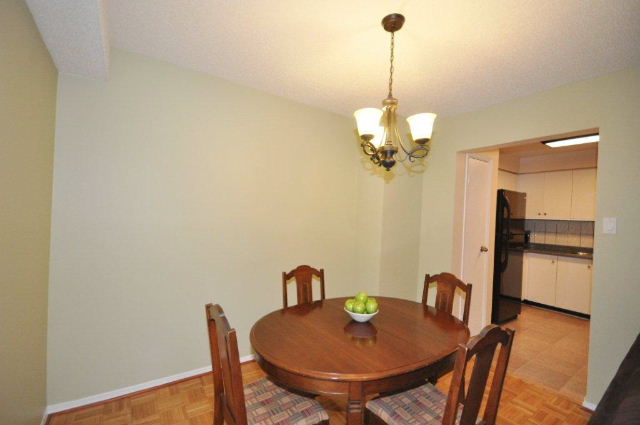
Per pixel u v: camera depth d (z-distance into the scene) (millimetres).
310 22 1683
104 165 1976
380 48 1921
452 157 3092
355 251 3283
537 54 1912
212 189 2391
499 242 3703
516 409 2078
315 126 2961
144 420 1858
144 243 2125
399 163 3156
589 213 4195
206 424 1841
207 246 2377
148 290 2146
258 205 2623
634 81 1988
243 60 2129
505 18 1582
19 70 1302
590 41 1751
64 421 1815
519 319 3969
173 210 2227
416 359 1273
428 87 2436
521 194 4109
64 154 1851
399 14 1568
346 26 1709
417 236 3369
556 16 1548
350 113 3107
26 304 1499
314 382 1208
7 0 1153
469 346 965
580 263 4098
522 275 4273
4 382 1289
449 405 1006
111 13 1637
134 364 2111
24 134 1399
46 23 1402
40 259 1662
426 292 2172
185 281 2289
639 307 1935
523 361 2789
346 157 3195
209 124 2363
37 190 1589
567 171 4410
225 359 1161
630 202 1977
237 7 1574
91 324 1958
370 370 1181
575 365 2715
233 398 1074
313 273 2281
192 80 2283
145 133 2111
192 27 1762
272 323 1644
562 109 2322
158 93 2152
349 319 1721
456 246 3117
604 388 2039
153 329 2172
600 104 2125
